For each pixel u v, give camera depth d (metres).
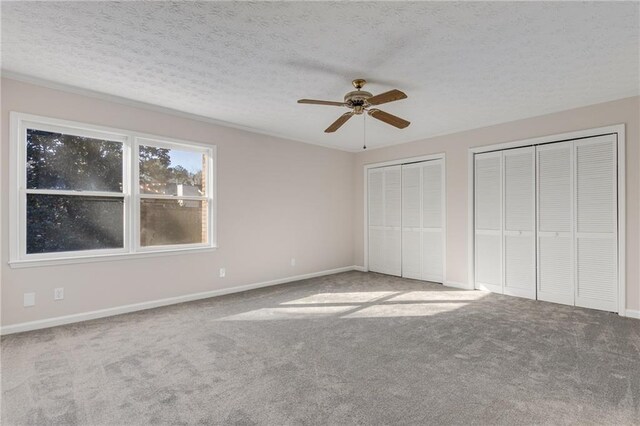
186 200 4.27
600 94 3.49
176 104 3.81
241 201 4.76
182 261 4.16
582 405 1.92
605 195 3.73
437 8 2.02
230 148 4.63
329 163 6.02
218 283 4.50
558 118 4.04
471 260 4.82
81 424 1.76
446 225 5.09
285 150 5.33
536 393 2.04
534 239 4.25
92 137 3.54
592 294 3.83
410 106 3.86
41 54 2.66
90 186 3.54
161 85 3.27
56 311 3.27
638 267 3.51
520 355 2.59
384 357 2.56
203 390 2.09
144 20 2.17
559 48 2.52
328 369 2.37
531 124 4.25
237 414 1.84
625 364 2.42
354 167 6.50
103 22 2.20
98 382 2.19
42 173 3.25
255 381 2.20
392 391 2.07
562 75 3.01
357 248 6.48
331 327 3.24
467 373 2.30
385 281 5.36
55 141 3.32
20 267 3.08
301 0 1.95
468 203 4.84
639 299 3.50
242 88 3.34
